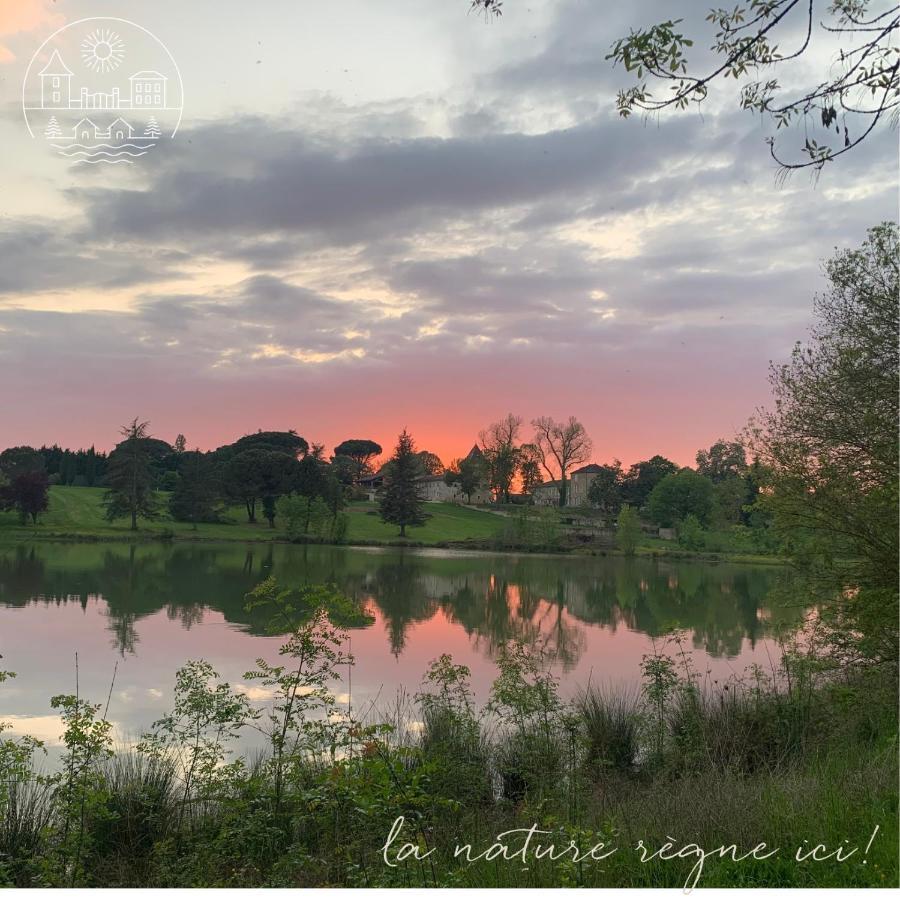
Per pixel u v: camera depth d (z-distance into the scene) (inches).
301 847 271.3
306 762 313.1
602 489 4559.5
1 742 310.5
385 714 506.6
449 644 960.3
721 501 3334.2
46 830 285.9
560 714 408.5
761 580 2127.2
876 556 541.0
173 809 321.7
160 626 1033.5
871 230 589.9
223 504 3850.9
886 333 572.7
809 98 194.4
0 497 2979.8
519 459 4503.0
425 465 5526.6
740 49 193.8
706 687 549.3
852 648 543.8
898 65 184.4
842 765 342.6
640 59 197.6
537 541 3294.8
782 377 609.3
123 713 577.6
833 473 561.9
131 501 3149.6
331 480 3804.1
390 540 3412.9
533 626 1173.7
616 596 1683.1
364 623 329.4
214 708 339.6
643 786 386.0
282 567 2103.8
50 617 1111.6
